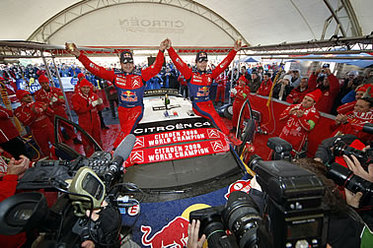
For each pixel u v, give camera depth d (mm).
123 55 2857
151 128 2859
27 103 3490
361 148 1269
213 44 9031
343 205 809
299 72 5422
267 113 5676
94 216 1052
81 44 7609
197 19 8375
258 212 904
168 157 2469
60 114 4453
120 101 3041
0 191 1011
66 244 785
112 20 7508
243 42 9367
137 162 2371
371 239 771
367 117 2680
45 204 741
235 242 853
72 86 8070
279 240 598
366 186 891
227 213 961
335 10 4977
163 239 1572
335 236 772
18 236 1019
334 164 1045
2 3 5562
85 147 4000
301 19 6281
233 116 5469
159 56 2918
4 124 3371
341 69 4348
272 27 7547
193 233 944
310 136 4105
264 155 4246
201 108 3141
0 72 8398
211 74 3201
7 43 3096
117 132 5695
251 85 7438
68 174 1179
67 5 6652
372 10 4438
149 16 7820
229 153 2621
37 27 6949
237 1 6832
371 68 3619
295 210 587
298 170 695
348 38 2756
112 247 1091
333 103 4445
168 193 2020
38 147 3971
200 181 2207
